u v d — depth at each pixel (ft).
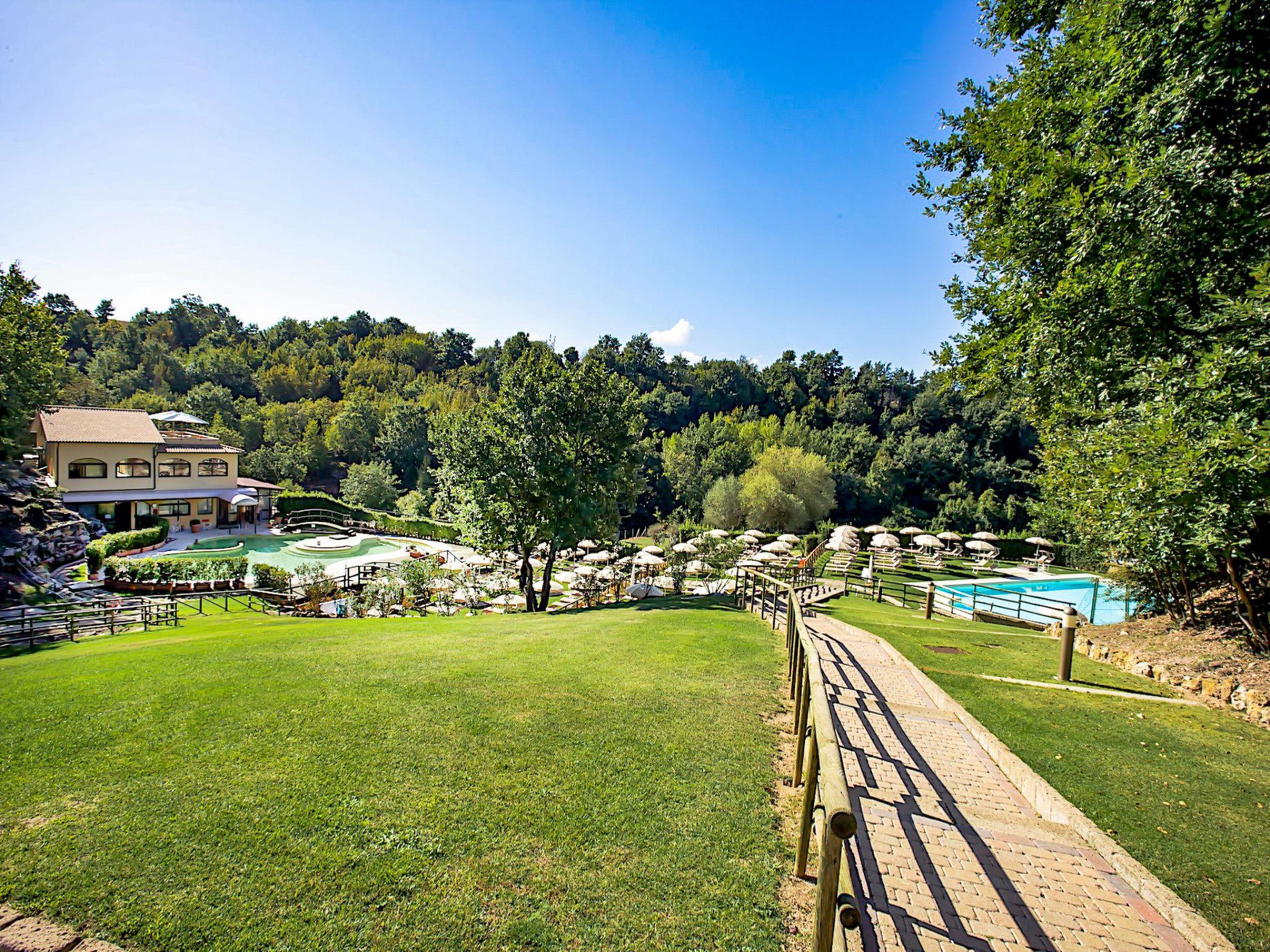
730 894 11.96
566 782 16.16
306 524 159.22
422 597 73.51
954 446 199.11
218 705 21.27
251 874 12.19
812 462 179.63
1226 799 17.53
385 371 309.63
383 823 14.03
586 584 82.94
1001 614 60.08
